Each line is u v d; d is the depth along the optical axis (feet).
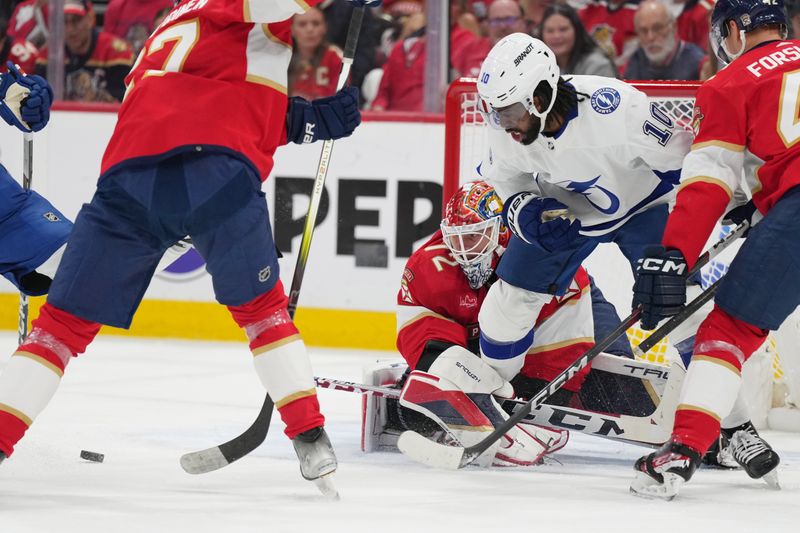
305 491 22.86
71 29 58.03
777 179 22.49
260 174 21.80
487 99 23.26
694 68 51.93
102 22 58.18
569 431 31.14
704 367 22.49
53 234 27.71
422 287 28.27
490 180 26.40
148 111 21.29
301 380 21.84
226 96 21.44
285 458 27.20
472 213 26.94
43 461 25.84
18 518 19.66
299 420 21.77
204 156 21.06
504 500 22.11
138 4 57.72
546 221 26.13
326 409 36.24
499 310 26.68
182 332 54.60
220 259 21.45
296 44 56.75
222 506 21.09
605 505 21.70
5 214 27.68
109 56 58.13
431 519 20.12
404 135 51.52
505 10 53.31
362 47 56.90
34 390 21.16
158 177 21.04
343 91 23.52
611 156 24.53
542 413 27.61
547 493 22.95
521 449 26.78
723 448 26.61
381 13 56.75
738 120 22.34
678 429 22.43
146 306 54.95
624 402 28.50
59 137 55.11
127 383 41.50
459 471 25.77
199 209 21.08
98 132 54.75
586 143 24.23
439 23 52.42
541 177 25.96
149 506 20.98
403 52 56.24
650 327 22.47
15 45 58.95
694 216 22.17
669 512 21.12
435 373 26.63
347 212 52.37
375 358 49.37
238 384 41.83
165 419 33.78
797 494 23.58
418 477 24.77
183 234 21.63
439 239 28.86
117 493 22.34
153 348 51.34
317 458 21.70
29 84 26.02
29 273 28.12
